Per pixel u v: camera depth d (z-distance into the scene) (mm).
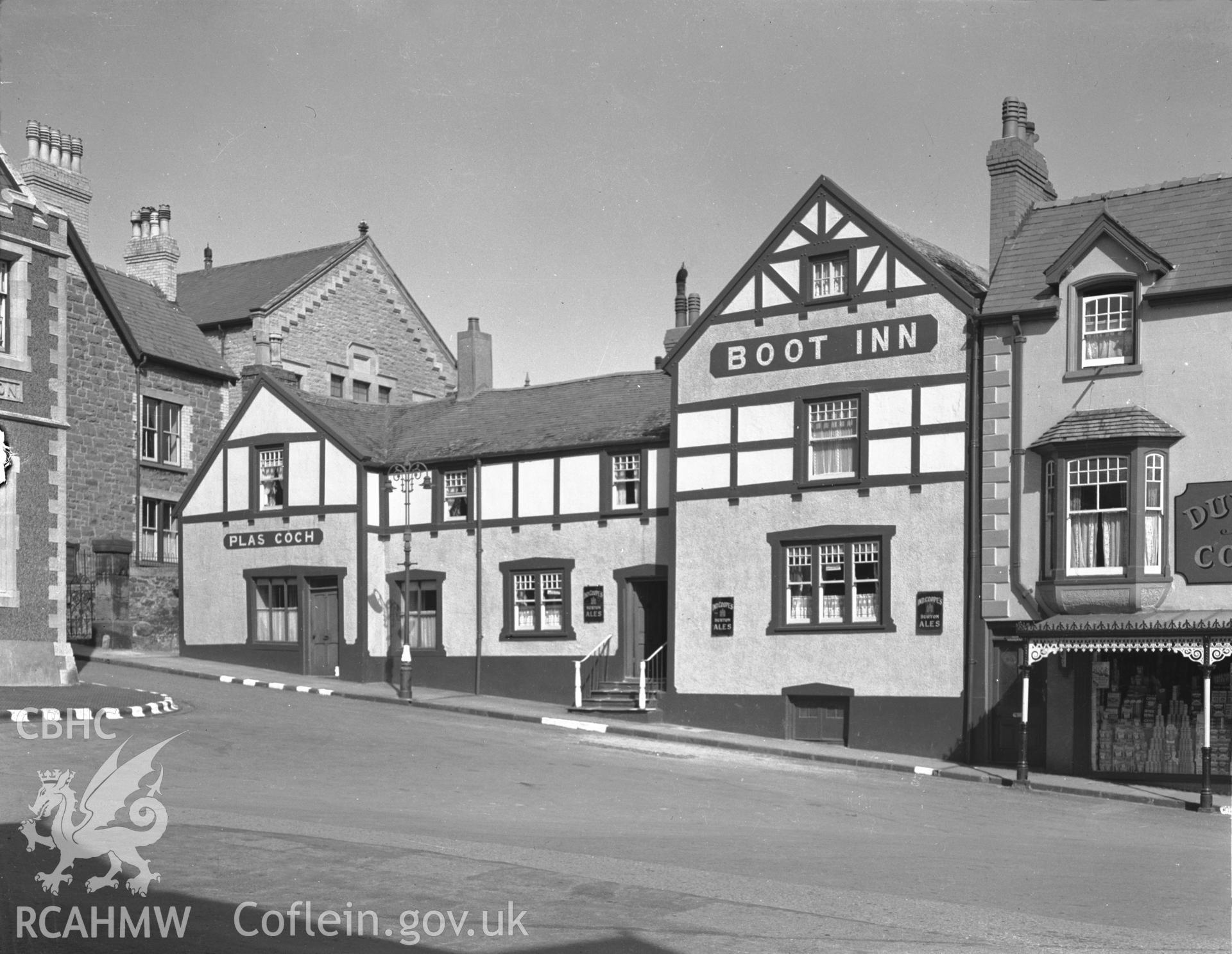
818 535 26750
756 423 27828
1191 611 22297
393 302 47562
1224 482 22328
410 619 33281
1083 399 23859
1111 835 17031
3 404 24516
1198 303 22906
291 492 34719
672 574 28609
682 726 27812
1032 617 24047
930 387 25672
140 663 32938
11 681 24375
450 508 33188
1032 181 27141
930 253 28453
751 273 28172
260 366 36562
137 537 37125
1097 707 23172
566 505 31188
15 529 24656
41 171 35969
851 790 20328
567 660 30766
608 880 11094
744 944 9148
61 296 25969
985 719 24391
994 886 12094
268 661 34656
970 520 24938
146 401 37969
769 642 27188
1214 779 22188
